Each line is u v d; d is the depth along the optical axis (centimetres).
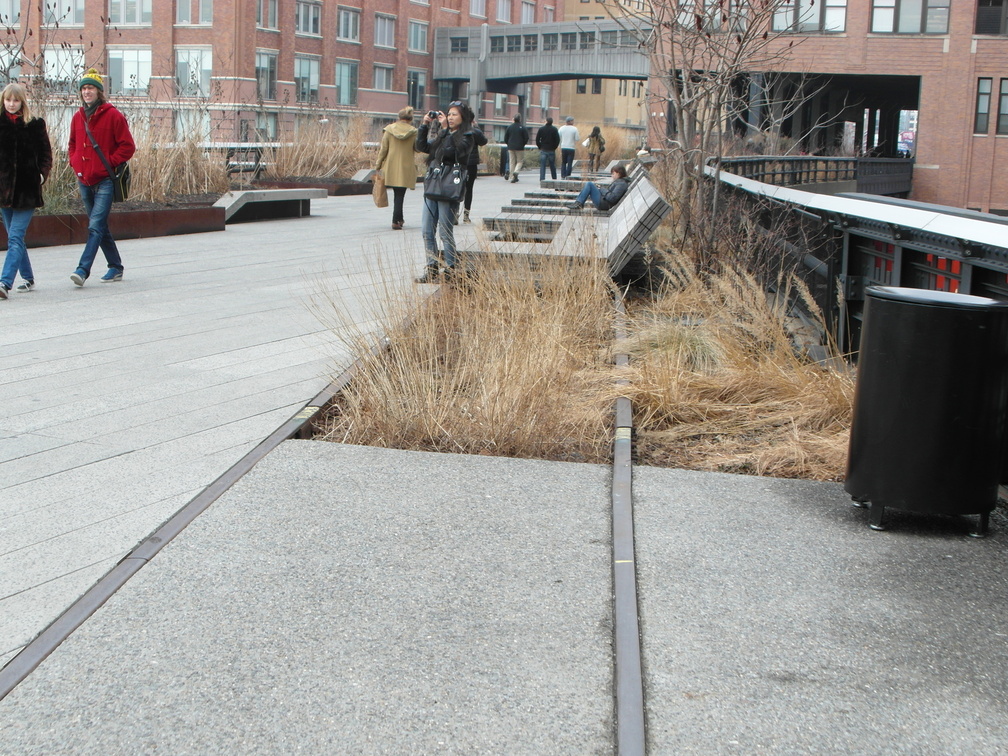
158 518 427
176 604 353
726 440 564
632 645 329
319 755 271
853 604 366
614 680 310
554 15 9475
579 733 283
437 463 510
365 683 305
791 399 604
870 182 4234
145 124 1816
